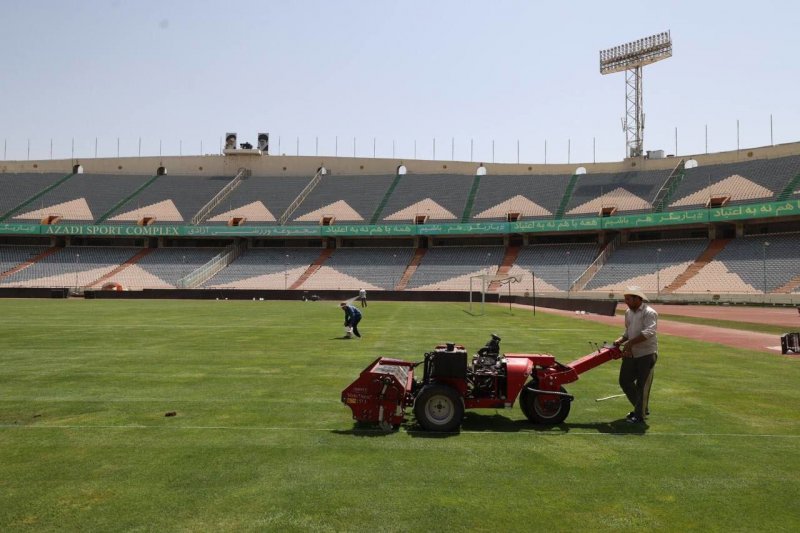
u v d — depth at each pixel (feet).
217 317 93.09
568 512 15.87
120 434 23.44
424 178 239.30
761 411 28.25
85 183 240.73
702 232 184.75
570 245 201.26
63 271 205.46
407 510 15.88
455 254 210.18
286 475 18.56
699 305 149.18
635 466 19.80
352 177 245.04
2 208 220.84
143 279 200.85
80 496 16.72
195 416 26.55
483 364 26.71
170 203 228.43
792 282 146.10
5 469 19.06
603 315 109.29
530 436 23.59
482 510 15.93
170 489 17.28
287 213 221.25
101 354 47.62
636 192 201.36
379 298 174.19
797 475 18.97
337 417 26.53
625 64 222.48
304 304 145.79
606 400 30.76
